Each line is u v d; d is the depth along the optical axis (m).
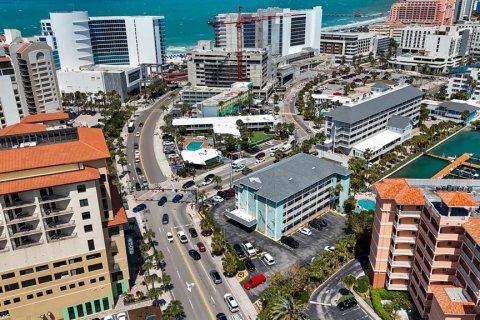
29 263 100.38
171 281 122.56
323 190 155.75
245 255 133.50
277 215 137.50
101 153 103.38
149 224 152.25
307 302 112.31
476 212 97.38
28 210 98.81
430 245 99.19
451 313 88.12
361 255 132.75
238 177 190.00
